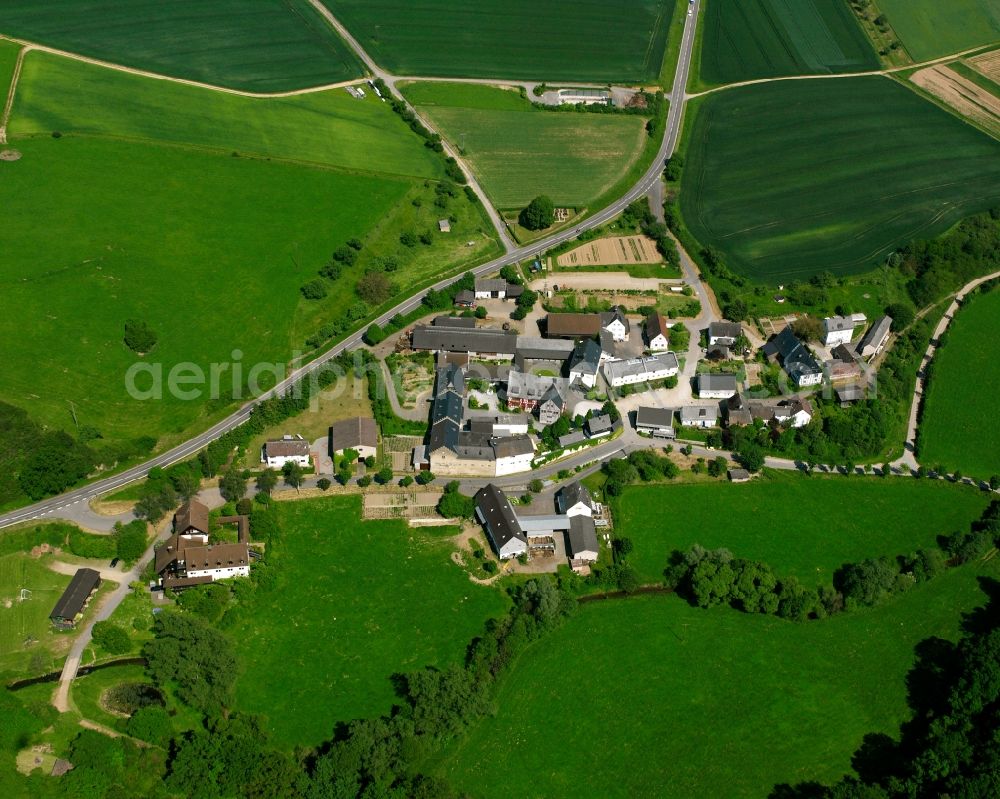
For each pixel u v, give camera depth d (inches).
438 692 7003.0
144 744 6756.9
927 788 6643.7
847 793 6565.0
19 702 6879.9
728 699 7406.5
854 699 7450.8
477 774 6820.9
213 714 7007.9
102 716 6919.3
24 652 7357.3
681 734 7150.6
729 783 6860.2
